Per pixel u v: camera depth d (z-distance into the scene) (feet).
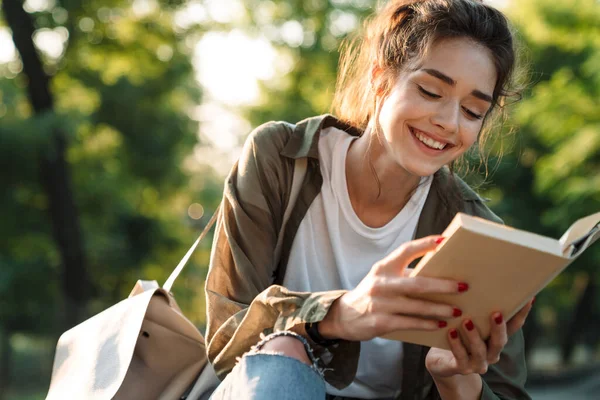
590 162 47.26
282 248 7.27
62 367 7.32
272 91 68.69
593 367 86.38
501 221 7.47
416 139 6.45
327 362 5.99
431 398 7.31
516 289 5.27
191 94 60.59
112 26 55.16
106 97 55.98
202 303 65.57
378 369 7.30
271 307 6.04
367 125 7.31
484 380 7.09
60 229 50.88
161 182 60.49
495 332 5.51
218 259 7.16
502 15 6.65
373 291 5.35
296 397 5.31
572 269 61.72
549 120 47.80
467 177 7.97
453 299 5.35
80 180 56.95
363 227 7.13
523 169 60.64
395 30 6.71
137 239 62.39
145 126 57.93
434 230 7.32
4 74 53.88
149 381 7.34
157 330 7.38
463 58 6.31
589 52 52.06
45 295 58.90
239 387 5.43
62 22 51.31
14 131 45.91
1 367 69.36
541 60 54.44
